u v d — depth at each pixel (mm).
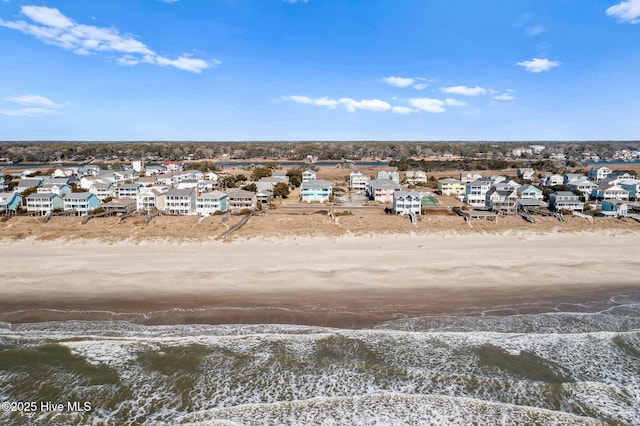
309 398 22594
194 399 22625
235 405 22047
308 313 32312
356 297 35312
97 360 25844
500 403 21953
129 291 36281
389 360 26000
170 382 23953
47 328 29781
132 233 53375
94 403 22203
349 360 25859
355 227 57812
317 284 38094
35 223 59031
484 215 62500
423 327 30219
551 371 25000
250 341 28125
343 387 23562
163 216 62438
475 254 46688
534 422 20750
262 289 36906
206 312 32406
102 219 61219
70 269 41312
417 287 37531
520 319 31500
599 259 45062
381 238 53688
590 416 21234
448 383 23859
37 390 23156
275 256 45781
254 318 31484
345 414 21359
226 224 58375
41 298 34750
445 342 28094
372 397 22484
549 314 32375
